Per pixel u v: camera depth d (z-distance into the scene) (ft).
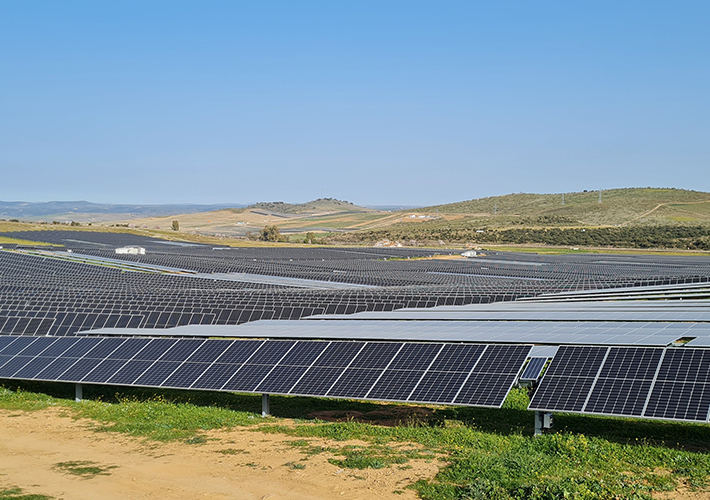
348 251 651.25
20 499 72.74
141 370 114.21
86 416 110.52
